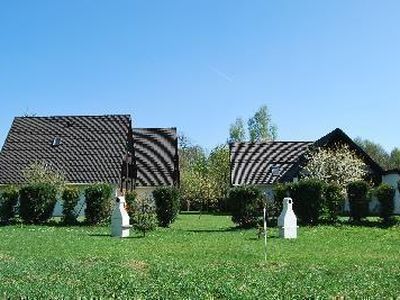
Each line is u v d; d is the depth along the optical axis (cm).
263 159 6756
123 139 5731
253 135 11419
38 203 3962
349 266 1909
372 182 5456
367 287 1487
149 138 6862
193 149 10356
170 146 6812
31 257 2139
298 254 2255
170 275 1664
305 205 3625
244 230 3500
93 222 3922
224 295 1372
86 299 1306
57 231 3428
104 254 2258
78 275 1650
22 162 5578
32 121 6022
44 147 5712
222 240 2864
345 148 5384
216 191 7094
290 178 5806
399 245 2625
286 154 6788
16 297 1319
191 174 7400
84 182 5375
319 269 1827
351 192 3753
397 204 5009
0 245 2577
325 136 5891
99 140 5734
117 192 5272
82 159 5569
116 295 1352
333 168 5150
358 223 3678
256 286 1491
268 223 3631
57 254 2259
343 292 1413
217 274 1702
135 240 2894
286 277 1648
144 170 6569
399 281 1594
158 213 3894
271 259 2100
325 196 3650
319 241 2784
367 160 5550
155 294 1368
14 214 4025
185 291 1418
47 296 1327
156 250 2411
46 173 4969
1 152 5694
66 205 3934
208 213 6831
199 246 2573
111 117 5972
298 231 3275
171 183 6500
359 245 2614
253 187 3694
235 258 2131
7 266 1823
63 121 5969
